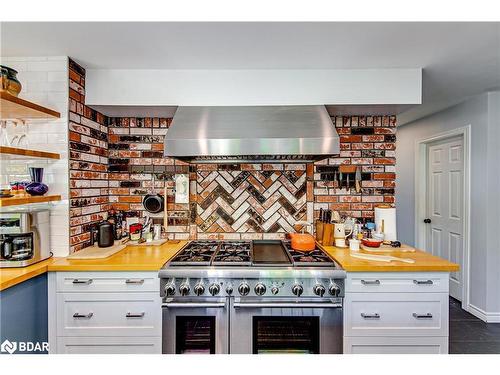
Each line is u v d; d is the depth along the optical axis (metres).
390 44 1.68
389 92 2.04
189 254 1.87
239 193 2.38
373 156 2.36
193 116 1.99
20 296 1.50
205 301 1.65
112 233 2.05
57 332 1.68
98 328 1.68
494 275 2.65
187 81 2.06
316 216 2.37
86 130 2.06
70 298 1.68
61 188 1.86
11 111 1.69
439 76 2.19
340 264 1.70
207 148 1.79
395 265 1.67
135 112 2.23
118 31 1.55
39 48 1.74
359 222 2.35
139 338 1.68
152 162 2.36
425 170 3.55
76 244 1.94
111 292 1.68
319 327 1.65
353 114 2.34
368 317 1.67
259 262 1.73
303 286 1.64
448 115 3.07
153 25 1.48
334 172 2.36
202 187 2.38
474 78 2.23
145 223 2.33
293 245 2.03
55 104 1.86
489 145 2.61
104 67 2.02
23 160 1.86
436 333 1.67
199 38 1.62
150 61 1.93
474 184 2.77
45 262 1.72
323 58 1.88
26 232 1.63
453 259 3.10
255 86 2.07
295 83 2.07
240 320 1.65
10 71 1.56
